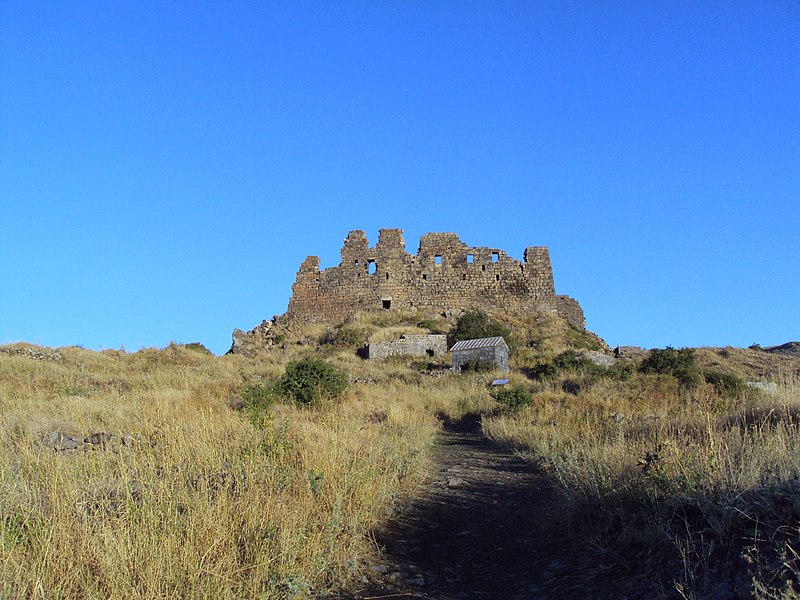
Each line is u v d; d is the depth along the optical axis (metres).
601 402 25.52
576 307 70.19
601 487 9.41
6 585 5.70
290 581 6.81
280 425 13.47
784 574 5.75
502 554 8.80
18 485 8.18
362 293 69.12
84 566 6.39
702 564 6.66
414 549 9.04
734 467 8.16
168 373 33.22
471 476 14.63
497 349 50.91
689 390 27.03
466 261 70.12
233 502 8.20
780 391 16.09
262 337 66.44
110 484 8.85
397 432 19.53
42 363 32.38
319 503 9.08
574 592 7.14
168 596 6.09
